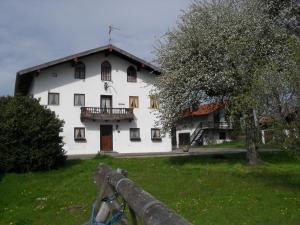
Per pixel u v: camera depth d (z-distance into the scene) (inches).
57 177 864.9
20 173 908.6
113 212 159.9
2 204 661.3
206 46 950.4
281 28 963.3
